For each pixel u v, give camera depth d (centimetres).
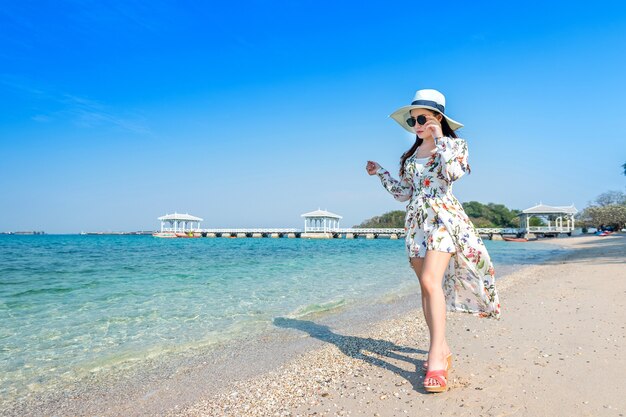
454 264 318
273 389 327
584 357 344
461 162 291
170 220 8475
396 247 3847
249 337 519
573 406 251
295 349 454
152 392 343
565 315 519
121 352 461
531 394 273
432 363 294
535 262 1652
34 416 301
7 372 400
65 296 862
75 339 517
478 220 9000
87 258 2209
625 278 855
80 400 329
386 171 360
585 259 1588
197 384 357
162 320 622
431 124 305
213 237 8612
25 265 1712
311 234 7412
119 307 730
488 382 299
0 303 780
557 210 6112
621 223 6600
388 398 285
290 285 1020
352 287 977
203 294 877
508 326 471
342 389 311
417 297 807
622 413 239
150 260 2014
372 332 512
